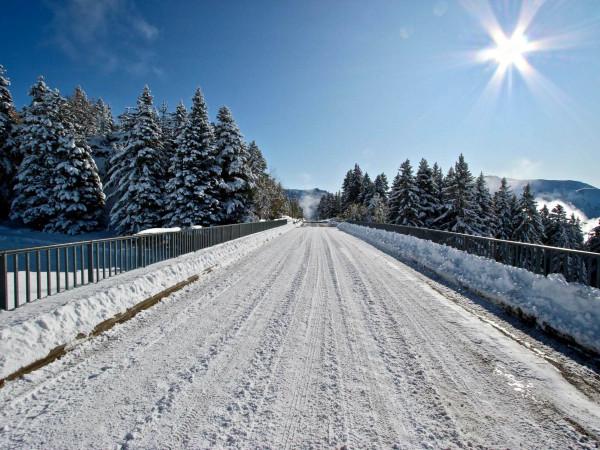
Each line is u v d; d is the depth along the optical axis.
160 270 7.14
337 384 3.48
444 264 9.43
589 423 2.83
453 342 4.60
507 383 3.50
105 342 4.52
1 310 4.11
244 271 10.10
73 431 2.68
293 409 3.03
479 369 3.81
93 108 63.91
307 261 12.19
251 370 3.78
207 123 27.28
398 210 46.19
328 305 6.45
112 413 2.93
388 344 4.55
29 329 3.69
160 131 28.31
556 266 5.62
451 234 11.18
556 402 3.15
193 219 25.36
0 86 27.58
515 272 6.31
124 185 26.58
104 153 43.06
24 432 2.66
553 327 4.71
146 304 6.11
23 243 22.56
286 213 77.31
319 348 4.41
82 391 3.28
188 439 2.61
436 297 7.03
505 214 50.34
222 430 2.72
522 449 2.53
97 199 28.42
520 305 5.52
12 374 3.33
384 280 8.79
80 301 4.60
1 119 27.02
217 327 5.18
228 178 29.20
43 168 26.41
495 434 2.70
